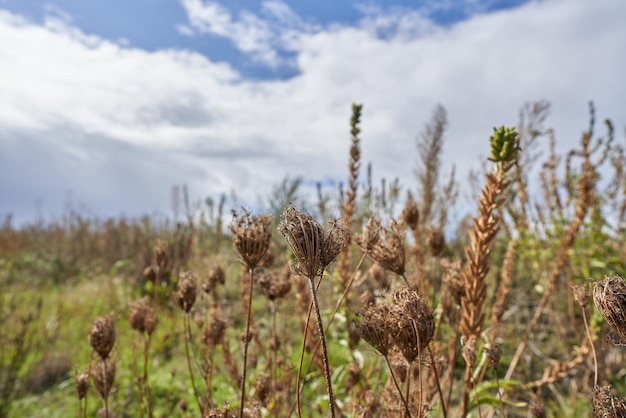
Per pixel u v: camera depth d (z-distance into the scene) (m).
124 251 12.15
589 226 4.14
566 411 3.70
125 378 4.66
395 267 1.88
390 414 1.82
